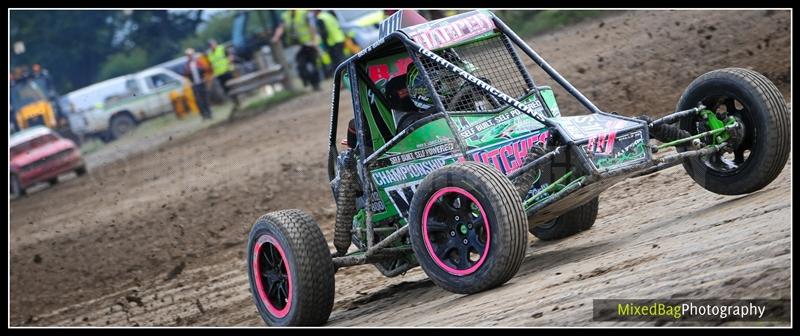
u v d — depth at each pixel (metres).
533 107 11.39
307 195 26.19
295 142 33.47
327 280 11.57
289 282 11.62
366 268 17.02
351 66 11.83
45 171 39.75
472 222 10.25
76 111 44.12
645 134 10.63
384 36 11.73
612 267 9.94
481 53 11.78
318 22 41.19
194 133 41.66
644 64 27.12
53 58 52.88
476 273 10.22
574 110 25.47
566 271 10.50
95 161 42.22
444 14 37.34
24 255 29.14
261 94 42.81
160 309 18.80
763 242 8.86
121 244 26.88
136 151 41.44
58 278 25.30
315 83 41.72
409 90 11.77
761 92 11.13
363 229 11.95
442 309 10.53
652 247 10.34
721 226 10.33
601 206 15.07
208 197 29.11
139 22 52.50
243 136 37.78
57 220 33.31
